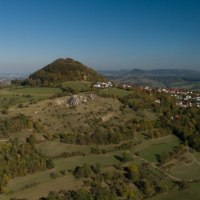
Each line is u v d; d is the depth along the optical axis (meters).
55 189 154.12
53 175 162.12
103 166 178.25
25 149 169.38
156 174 182.00
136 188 168.00
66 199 147.75
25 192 149.25
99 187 159.50
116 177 170.88
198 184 180.12
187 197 167.12
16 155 163.00
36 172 163.50
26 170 160.75
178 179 182.75
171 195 168.38
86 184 160.88
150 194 165.50
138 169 179.25
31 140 181.12
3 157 159.62
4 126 184.75
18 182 154.50
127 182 170.12
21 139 181.62
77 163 177.12
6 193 146.12
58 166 171.62
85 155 185.62
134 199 160.38
